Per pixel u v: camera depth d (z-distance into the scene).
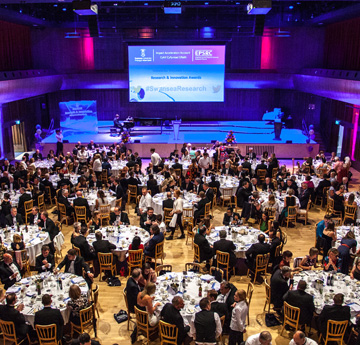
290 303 7.43
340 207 12.89
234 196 14.56
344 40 23.38
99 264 9.64
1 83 18.11
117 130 25.80
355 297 7.76
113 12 26.02
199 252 9.71
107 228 10.85
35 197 13.77
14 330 6.91
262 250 9.32
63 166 16.31
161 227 11.22
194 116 29.50
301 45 27.38
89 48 28.00
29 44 26.70
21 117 23.94
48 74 25.25
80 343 5.94
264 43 27.59
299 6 25.58
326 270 8.77
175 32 26.58
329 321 7.00
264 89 28.98
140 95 26.47
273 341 7.76
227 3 22.06
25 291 7.91
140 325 7.41
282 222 13.16
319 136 25.16
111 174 17.12
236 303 7.10
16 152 24.55
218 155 18.91
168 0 15.06
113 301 9.08
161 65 25.98
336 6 21.89
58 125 28.56
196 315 6.72
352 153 21.34
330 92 20.81
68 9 25.59
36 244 9.96
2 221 11.80
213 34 26.58
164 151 22.86
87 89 29.20
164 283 8.13
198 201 12.85
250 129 27.11
